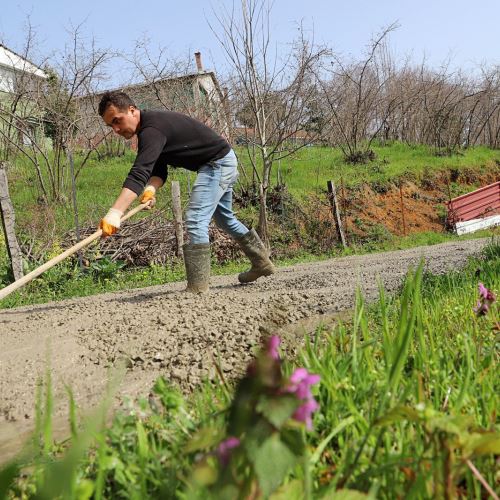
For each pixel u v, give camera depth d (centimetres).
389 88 2969
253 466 80
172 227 1230
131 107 499
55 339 389
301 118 2052
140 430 155
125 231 1212
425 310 333
